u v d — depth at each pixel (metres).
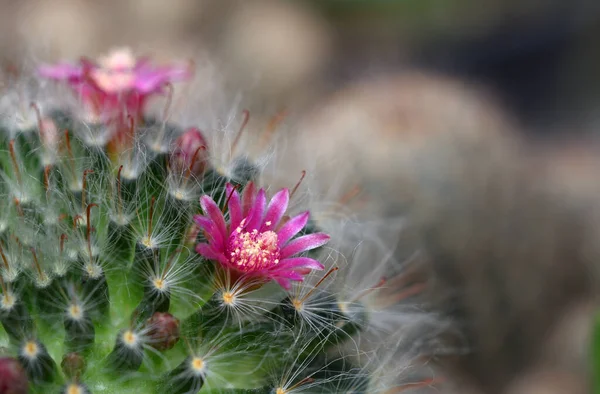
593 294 0.33
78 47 0.54
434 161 0.27
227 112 0.24
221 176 0.19
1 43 0.54
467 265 0.28
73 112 0.20
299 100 0.50
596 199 0.34
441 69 0.60
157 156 0.18
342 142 0.27
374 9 0.63
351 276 0.20
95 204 0.18
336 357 0.18
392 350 0.19
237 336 0.17
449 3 0.62
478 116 0.31
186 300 0.17
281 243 0.18
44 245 0.18
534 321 0.31
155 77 0.20
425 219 0.27
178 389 0.17
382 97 0.30
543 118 0.59
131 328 0.17
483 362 0.30
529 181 0.30
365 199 0.25
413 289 0.22
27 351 0.17
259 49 0.51
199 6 0.58
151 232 0.18
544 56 0.61
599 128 0.58
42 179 0.18
